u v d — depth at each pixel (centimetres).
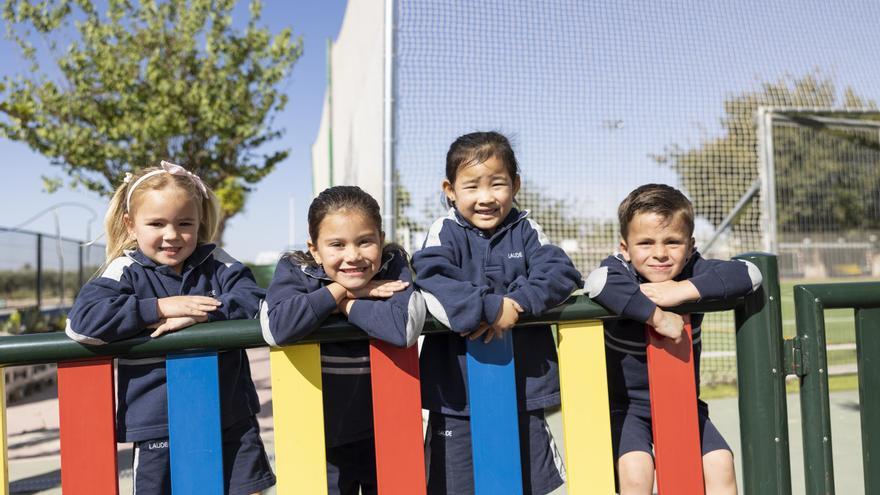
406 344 168
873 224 890
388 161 434
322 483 170
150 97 1197
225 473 206
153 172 214
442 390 202
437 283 183
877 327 206
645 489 204
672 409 194
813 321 200
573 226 620
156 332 164
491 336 183
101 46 1165
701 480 194
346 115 874
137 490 202
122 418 201
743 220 710
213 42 1222
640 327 218
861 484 345
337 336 172
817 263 879
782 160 880
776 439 196
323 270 187
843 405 515
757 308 198
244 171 1312
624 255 223
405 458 174
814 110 706
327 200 182
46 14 1134
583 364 188
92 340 160
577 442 186
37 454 455
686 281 194
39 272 1077
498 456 182
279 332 164
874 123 754
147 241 207
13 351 158
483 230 216
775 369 197
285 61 1291
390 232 432
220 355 207
